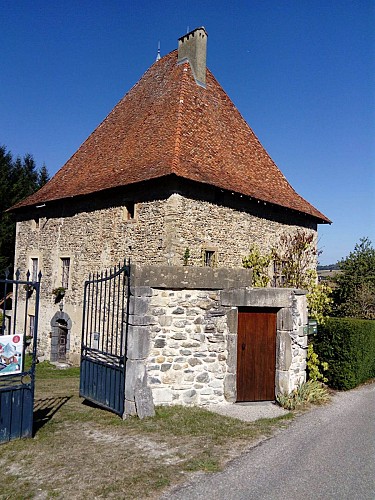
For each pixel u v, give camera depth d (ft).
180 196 36.42
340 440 18.56
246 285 23.53
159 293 21.76
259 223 44.98
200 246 38.09
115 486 13.83
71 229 48.83
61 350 50.21
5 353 17.19
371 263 54.19
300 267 41.88
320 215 53.57
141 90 53.83
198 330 22.48
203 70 50.16
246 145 50.88
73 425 19.99
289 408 23.07
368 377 32.91
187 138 41.45
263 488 13.89
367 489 14.11
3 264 79.56
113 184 40.45
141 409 20.40
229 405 22.91
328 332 29.73
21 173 94.79
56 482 14.14
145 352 21.27
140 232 38.99
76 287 47.26
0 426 17.26
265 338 24.43
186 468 15.20
